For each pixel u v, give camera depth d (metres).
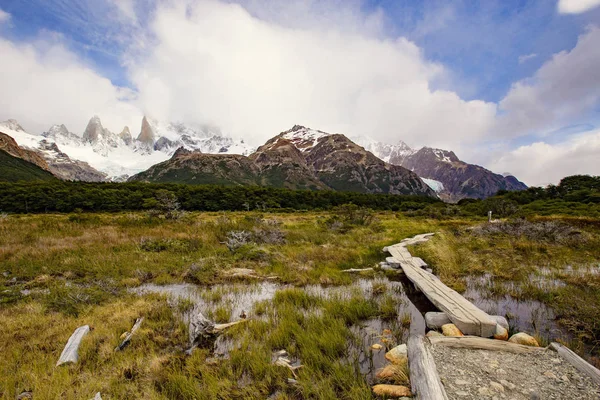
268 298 8.80
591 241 14.98
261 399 4.34
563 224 19.36
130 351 5.66
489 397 3.71
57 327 6.56
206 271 11.22
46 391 4.40
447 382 4.05
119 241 15.79
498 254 13.31
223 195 90.38
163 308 7.61
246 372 5.07
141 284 10.22
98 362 5.26
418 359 4.54
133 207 74.69
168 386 4.66
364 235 21.12
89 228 19.72
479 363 4.52
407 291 9.34
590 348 5.40
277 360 5.24
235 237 16.27
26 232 17.70
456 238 17.98
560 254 13.02
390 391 4.24
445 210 52.81
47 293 8.83
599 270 10.21
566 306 6.94
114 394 4.44
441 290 8.12
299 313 7.20
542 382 4.00
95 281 9.95
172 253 14.11
